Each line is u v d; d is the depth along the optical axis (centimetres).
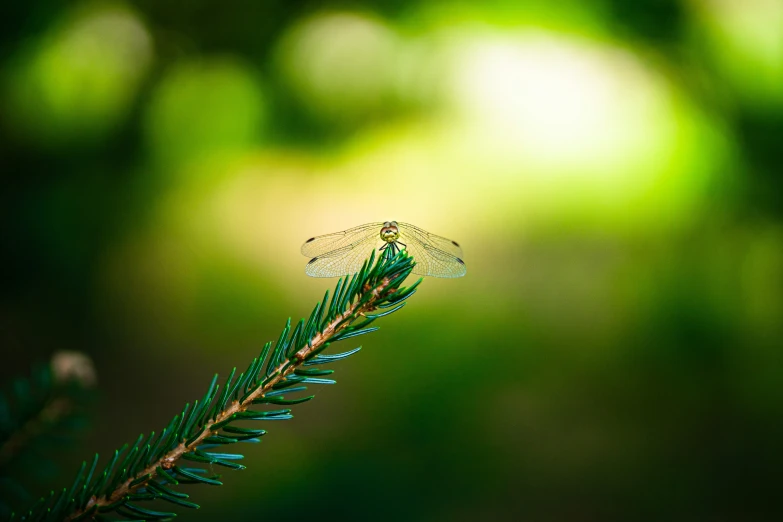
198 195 233
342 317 73
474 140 239
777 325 176
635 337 180
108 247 207
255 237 219
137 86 239
